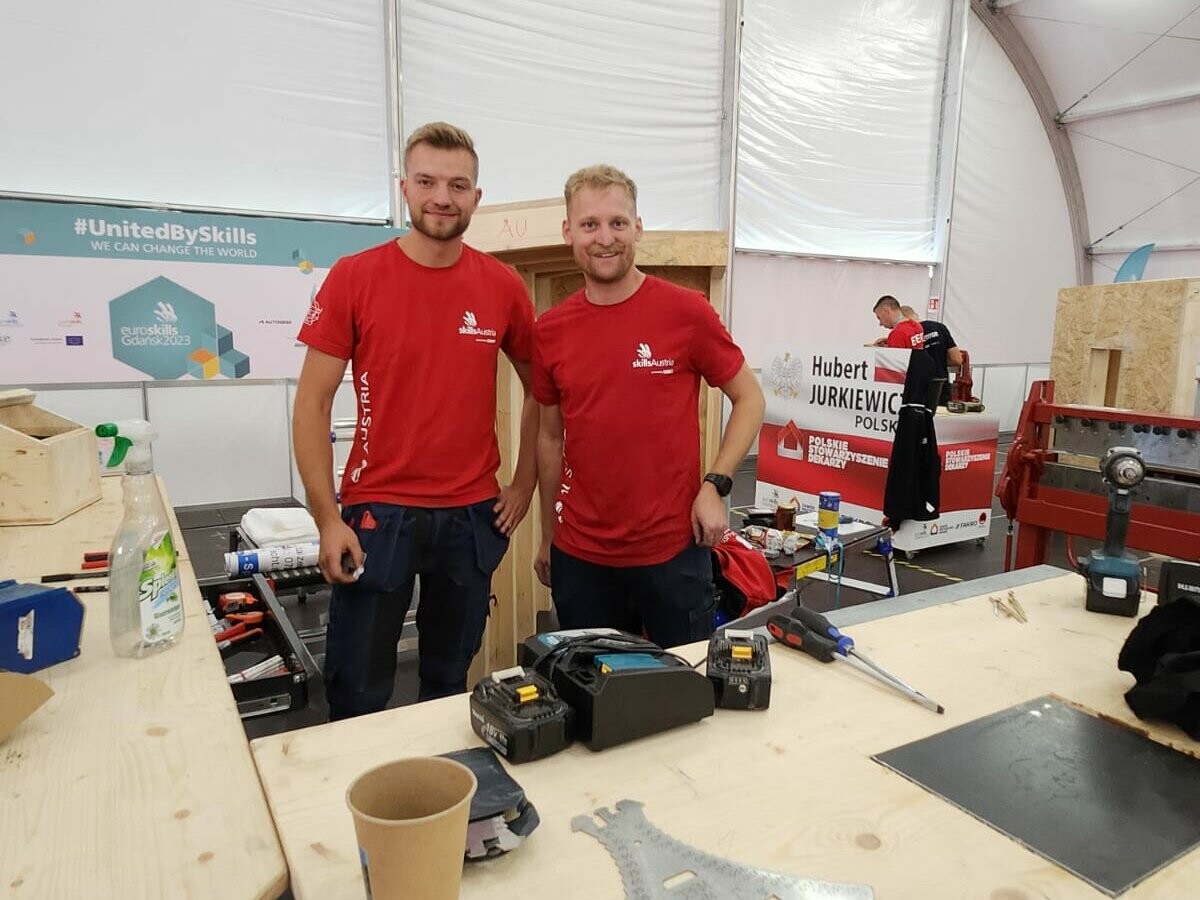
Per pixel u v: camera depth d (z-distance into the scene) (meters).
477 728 0.85
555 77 5.65
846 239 7.39
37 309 4.18
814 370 4.29
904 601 1.29
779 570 2.47
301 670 1.84
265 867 0.62
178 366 4.54
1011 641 1.13
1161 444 2.45
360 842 0.53
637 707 0.84
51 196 4.24
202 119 4.55
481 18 5.30
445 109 5.32
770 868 0.65
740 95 6.37
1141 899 0.62
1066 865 0.66
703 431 2.41
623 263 1.50
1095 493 2.62
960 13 7.41
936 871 0.65
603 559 1.63
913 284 7.98
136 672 0.94
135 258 4.35
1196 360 3.04
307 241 4.75
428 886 0.53
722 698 0.92
